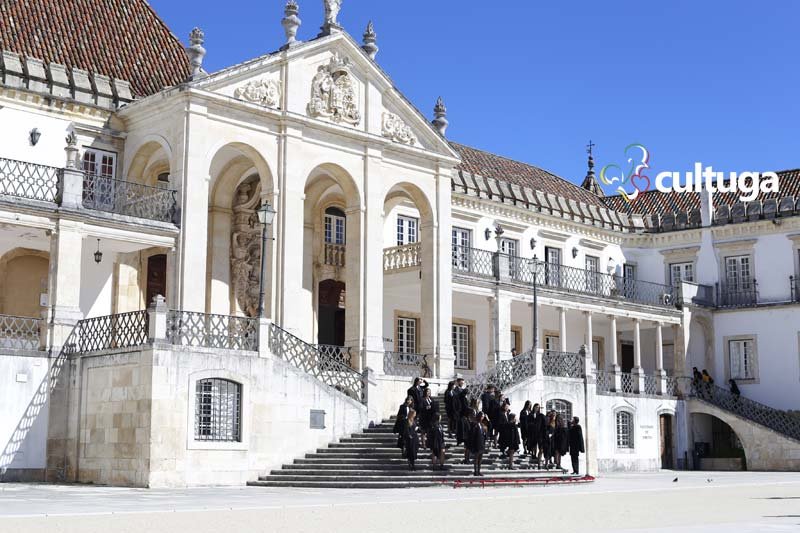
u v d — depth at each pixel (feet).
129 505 52.34
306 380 83.35
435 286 106.11
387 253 113.70
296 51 95.35
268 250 93.30
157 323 73.97
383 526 41.24
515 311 133.49
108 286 93.50
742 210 147.02
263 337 80.59
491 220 131.13
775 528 40.83
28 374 77.41
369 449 82.02
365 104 101.71
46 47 95.91
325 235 111.96
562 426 86.48
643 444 131.85
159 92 89.76
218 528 39.65
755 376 143.23
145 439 72.54
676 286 144.56
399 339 116.26
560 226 142.41
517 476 79.25
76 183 83.46
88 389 78.02
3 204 78.84
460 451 83.15
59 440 78.38
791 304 140.77
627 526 42.11
